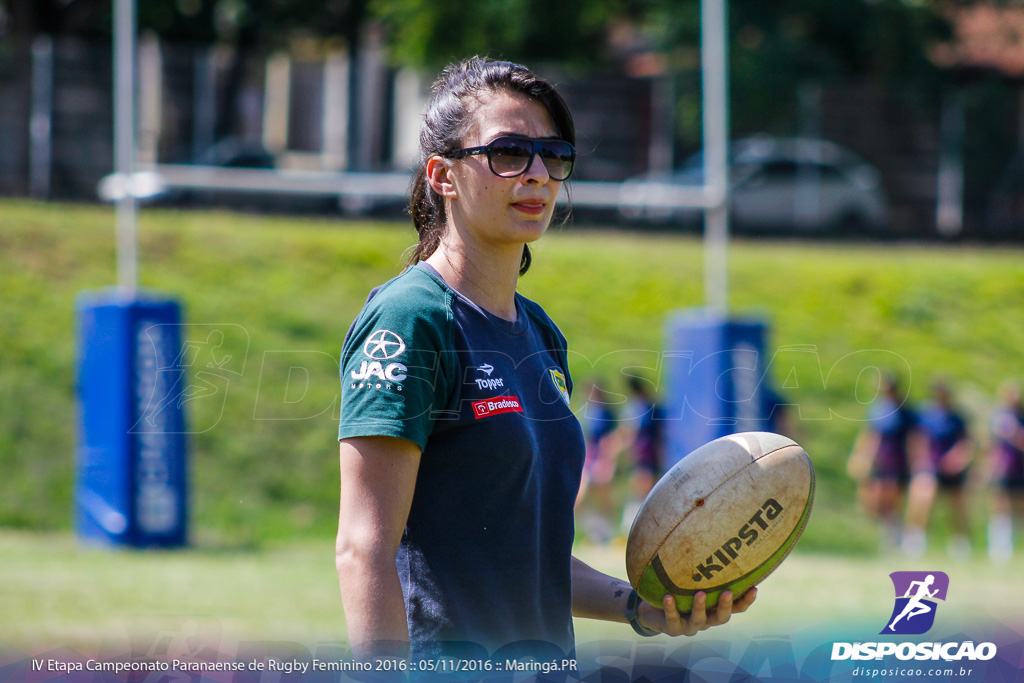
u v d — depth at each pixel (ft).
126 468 95.55
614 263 168.04
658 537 25.29
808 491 26.13
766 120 207.41
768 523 25.35
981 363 164.76
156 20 195.11
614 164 208.54
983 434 151.64
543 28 189.16
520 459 22.02
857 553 120.47
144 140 183.21
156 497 96.68
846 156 230.27
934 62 222.48
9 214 150.82
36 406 121.60
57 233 148.77
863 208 229.25
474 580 21.74
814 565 102.68
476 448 21.74
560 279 160.86
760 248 191.31
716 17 114.21
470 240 23.43
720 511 25.20
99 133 174.60
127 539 95.66
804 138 224.33
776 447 26.35
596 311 155.84
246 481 116.37
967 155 234.99
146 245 150.20
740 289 169.58
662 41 195.52
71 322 133.80
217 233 156.66
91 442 99.30
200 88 191.11
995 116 233.35
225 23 207.41
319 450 123.13
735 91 198.39
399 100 225.35
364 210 186.60
